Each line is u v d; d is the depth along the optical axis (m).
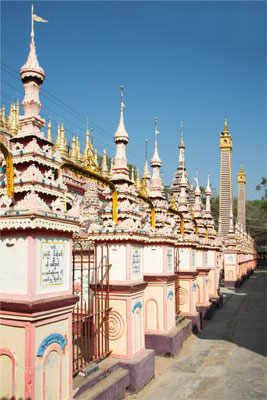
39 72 6.04
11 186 5.66
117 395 7.63
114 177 9.20
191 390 8.83
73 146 14.09
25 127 6.02
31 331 5.31
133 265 9.18
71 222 6.19
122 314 8.74
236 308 21.89
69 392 6.02
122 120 9.57
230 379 9.61
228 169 52.38
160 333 11.39
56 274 5.92
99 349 8.35
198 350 12.26
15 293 5.52
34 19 6.17
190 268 15.26
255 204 78.44
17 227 5.46
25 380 5.24
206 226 19.95
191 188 30.39
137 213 9.59
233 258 35.22
